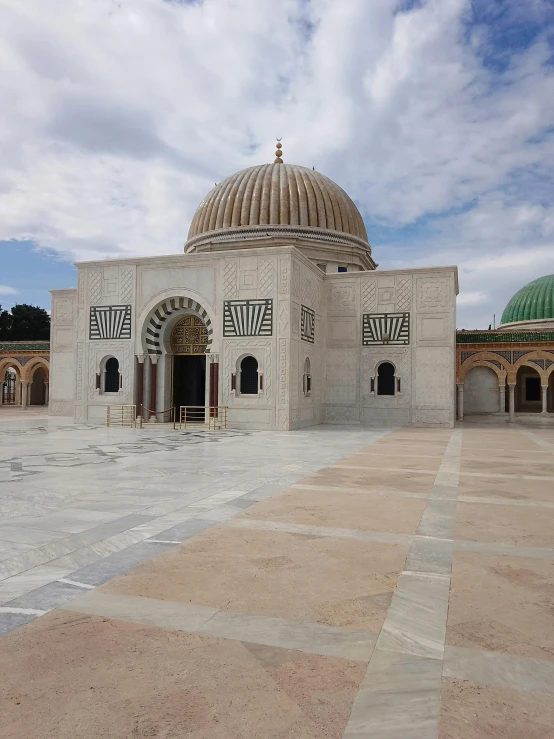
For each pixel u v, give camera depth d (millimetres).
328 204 25953
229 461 10594
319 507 6629
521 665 2984
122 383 21250
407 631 3377
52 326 26031
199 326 21844
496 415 25562
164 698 2650
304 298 20828
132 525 5727
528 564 4637
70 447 12906
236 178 26688
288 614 3611
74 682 2791
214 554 4824
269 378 19297
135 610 3660
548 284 33281
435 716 2516
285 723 2461
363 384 22734
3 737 2346
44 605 3729
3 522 5828
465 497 7316
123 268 21453
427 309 22109
